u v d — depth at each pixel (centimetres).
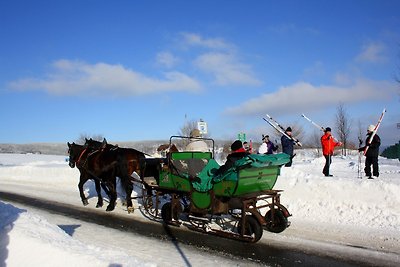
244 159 820
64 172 2156
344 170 1847
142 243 857
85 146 1341
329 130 1506
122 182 1211
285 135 1711
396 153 3238
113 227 1017
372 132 1418
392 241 845
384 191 1106
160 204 1257
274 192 923
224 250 799
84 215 1183
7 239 668
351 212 1094
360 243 837
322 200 1176
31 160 4075
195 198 934
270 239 873
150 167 1189
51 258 605
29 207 1337
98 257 600
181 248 816
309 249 799
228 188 853
